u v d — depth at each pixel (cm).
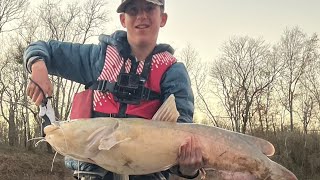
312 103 1669
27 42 1289
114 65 117
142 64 117
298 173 1041
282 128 1278
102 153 97
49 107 107
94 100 115
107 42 120
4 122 1191
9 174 889
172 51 124
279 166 108
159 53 120
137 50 118
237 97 1667
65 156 108
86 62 122
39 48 118
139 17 116
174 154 100
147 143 98
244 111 1648
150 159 99
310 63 1692
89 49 123
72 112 118
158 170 101
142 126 99
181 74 120
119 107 114
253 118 1633
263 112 1633
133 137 97
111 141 95
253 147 108
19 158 959
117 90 115
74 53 122
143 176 113
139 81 115
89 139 96
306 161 1052
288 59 1698
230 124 1661
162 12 123
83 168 112
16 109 1173
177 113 104
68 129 97
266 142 110
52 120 105
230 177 106
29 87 109
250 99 1658
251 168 106
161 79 117
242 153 106
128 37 119
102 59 119
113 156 97
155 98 116
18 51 1235
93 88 117
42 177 873
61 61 122
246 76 1680
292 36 1712
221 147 105
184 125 104
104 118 99
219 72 1689
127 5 117
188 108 117
